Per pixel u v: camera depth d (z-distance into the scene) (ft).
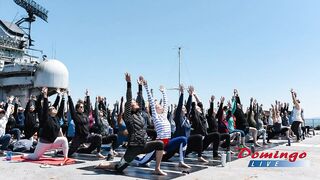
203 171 23.18
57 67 128.36
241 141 39.09
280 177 21.26
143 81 23.80
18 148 34.04
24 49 168.25
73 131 35.68
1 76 150.41
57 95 30.58
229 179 20.22
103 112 40.09
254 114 48.06
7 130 37.37
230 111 39.99
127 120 21.17
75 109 30.25
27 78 143.54
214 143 31.58
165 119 23.98
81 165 25.26
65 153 26.84
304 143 49.93
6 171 22.13
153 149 21.48
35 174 21.06
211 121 31.83
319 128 104.94
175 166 25.39
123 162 21.54
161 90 24.80
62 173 21.49
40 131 27.53
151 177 20.47
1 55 155.84
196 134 28.48
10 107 35.86
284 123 59.31
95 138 30.89
